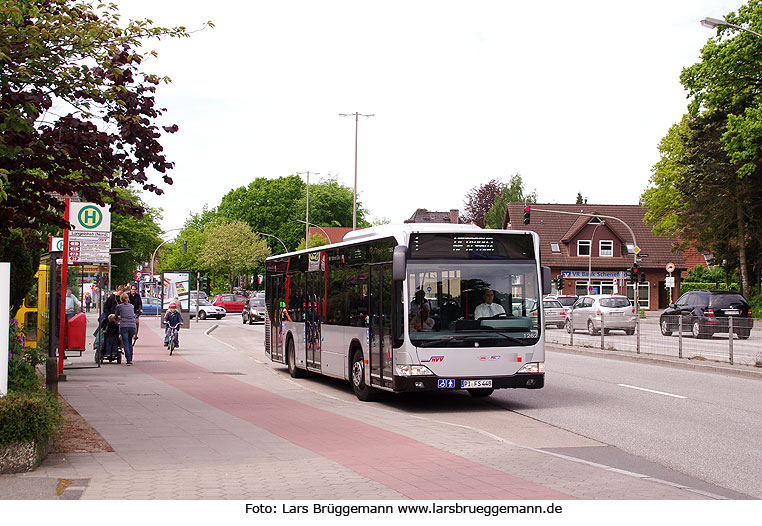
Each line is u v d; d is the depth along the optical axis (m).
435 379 13.46
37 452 8.11
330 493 7.25
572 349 28.19
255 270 99.25
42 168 10.37
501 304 13.88
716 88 48.72
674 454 9.84
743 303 34.00
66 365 20.31
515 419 12.94
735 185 54.59
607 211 80.75
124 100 10.59
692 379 18.77
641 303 79.06
